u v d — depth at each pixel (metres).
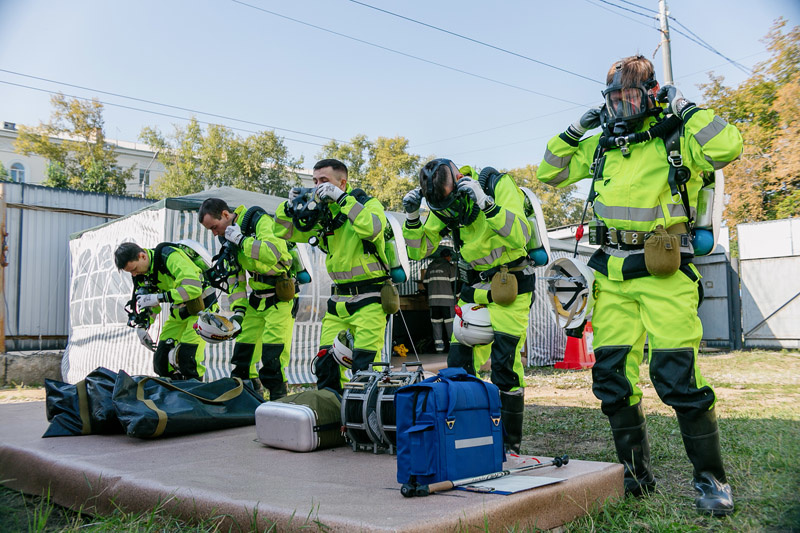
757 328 13.18
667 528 2.56
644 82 2.91
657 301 2.86
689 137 2.77
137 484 2.81
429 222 4.00
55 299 12.84
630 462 3.13
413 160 48.47
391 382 3.41
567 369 12.02
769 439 3.84
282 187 43.88
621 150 2.96
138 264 5.32
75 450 3.61
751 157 7.32
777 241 12.87
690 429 2.85
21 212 12.55
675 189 2.83
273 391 5.38
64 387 4.36
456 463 2.54
